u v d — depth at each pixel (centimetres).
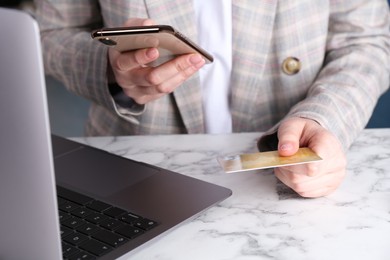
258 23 151
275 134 124
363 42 156
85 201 109
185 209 106
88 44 151
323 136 114
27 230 84
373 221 105
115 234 99
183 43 111
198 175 125
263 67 154
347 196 113
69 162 126
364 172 123
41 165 79
